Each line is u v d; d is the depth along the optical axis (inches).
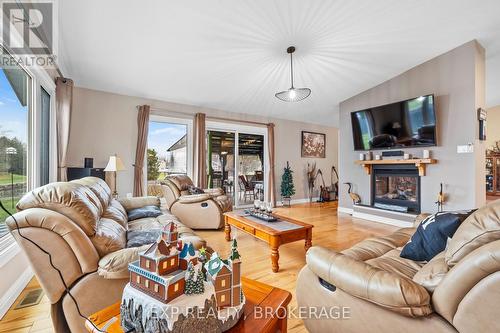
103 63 129.9
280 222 107.0
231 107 204.2
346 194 200.2
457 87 136.8
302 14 104.1
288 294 42.7
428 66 149.1
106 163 159.9
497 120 244.4
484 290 30.2
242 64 140.3
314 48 130.5
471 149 131.1
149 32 108.6
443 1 103.4
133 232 77.6
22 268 75.1
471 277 31.5
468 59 132.3
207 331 31.6
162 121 183.6
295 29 113.3
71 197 49.6
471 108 131.3
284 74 155.8
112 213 79.8
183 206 148.4
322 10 102.7
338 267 44.6
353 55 140.3
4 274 65.4
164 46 119.2
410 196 162.4
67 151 137.7
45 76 105.8
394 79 166.6
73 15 95.7
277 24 109.2
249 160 234.2
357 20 110.5
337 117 247.3
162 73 144.4
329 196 270.1
